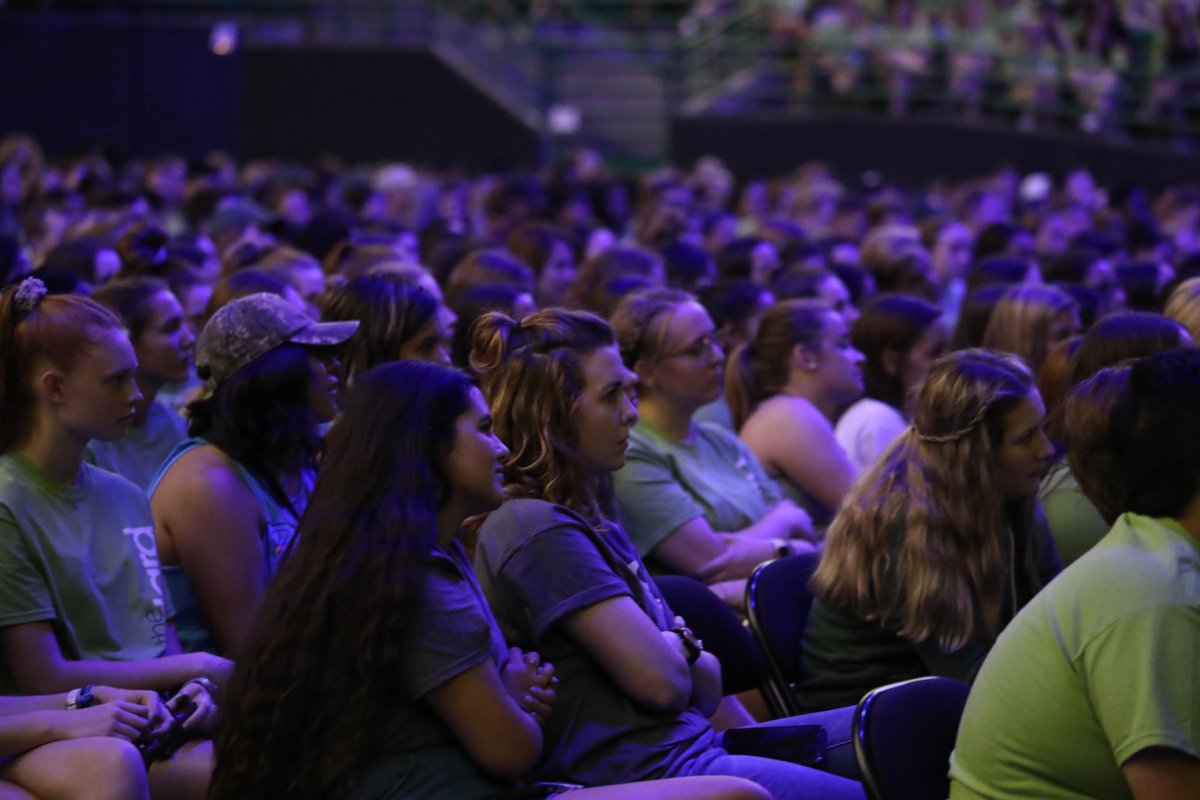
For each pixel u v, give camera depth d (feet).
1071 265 27.30
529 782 10.57
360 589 9.32
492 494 9.97
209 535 12.96
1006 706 8.94
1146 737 8.17
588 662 10.82
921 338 19.35
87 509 12.17
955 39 58.80
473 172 60.64
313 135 60.44
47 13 53.06
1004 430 12.32
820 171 48.67
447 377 9.92
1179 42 57.93
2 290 12.19
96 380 11.82
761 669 13.32
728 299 20.80
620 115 62.69
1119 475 8.86
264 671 9.41
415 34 61.21
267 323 13.34
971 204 43.32
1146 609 8.37
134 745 10.90
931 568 12.23
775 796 10.82
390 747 9.58
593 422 11.25
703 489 16.11
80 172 39.14
